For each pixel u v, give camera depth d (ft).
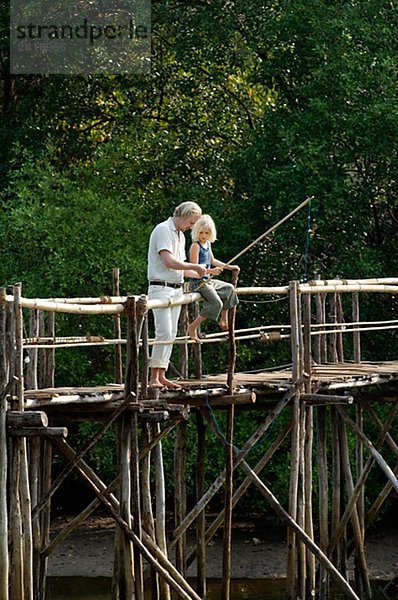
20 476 82.79
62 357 155.63
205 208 170.09
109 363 161.58
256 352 164.35
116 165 177.27
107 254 157.28
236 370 165.48
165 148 180.45
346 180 164.55
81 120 189.16
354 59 158.71
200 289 98.43
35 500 100.07
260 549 149.28
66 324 157.38
